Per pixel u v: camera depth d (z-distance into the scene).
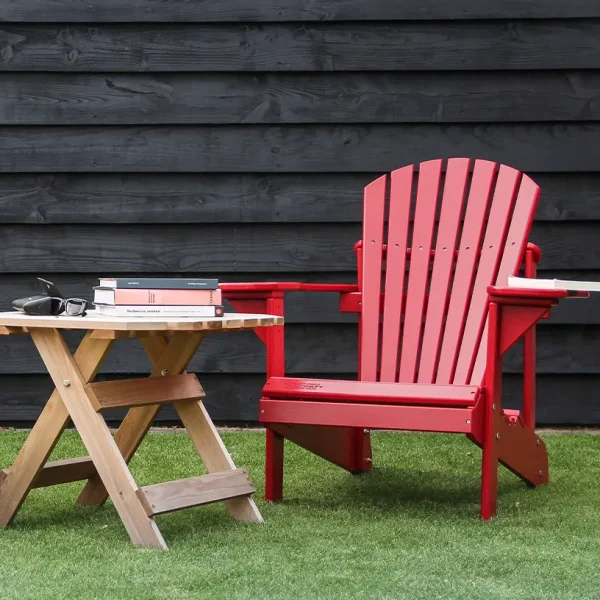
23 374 4.78
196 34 4.67
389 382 3.33
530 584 2.34
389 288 3.65
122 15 4.65
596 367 4.70
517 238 3.46
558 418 4.74
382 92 4.67
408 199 3.70
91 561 2.52
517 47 4.64
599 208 4.66
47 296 2.89
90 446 2.75
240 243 4.74
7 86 4.68
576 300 4.68
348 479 3.69
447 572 2.44
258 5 4.64
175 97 4.68
